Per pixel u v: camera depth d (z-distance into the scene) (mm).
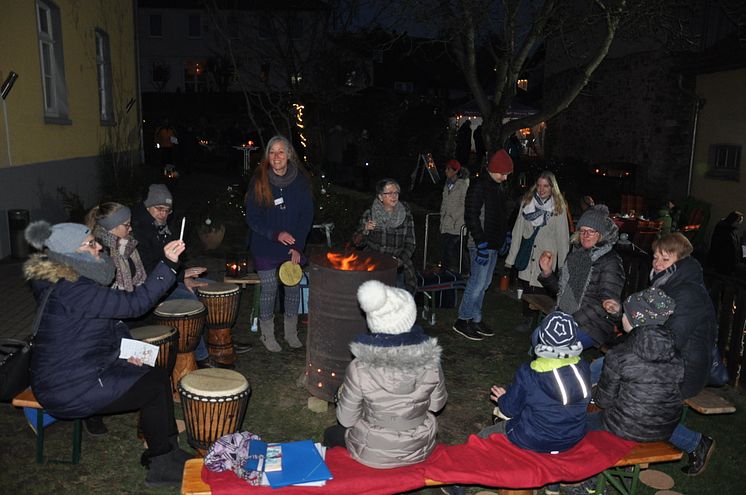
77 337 3566
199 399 3770
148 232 5059
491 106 12289
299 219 5883
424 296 7535
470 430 4785
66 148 11719
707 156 14742
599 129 19500
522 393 3574
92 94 13266
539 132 24641
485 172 6445
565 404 3475
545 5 10930
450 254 8664
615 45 18344
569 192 18406
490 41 12461
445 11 11242
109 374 3656
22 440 4344
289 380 5480
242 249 10414
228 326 5586
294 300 6105
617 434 3789
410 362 3133
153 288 3732
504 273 9094
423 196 16906
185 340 4844
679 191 16281
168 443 3838
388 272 4609
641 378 3680
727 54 13375
